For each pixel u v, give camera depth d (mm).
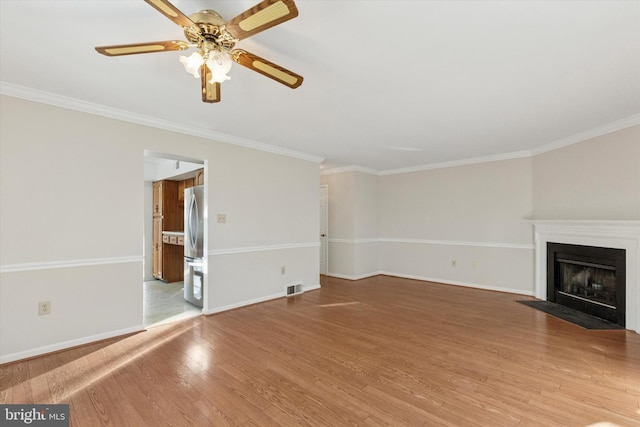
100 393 2092
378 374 2350
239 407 1945
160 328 3328
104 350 2766
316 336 3104
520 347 2832
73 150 2848
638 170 3209
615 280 3430
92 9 1585
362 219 6113
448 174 5562
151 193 6266
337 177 6199
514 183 4812
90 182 2938
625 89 2559
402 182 6207
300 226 4918
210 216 3809
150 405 1961
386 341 2980
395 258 6305
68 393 2092
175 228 5922
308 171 5059
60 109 2779
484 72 2275
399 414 1877
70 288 2818
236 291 4062
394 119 3307
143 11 1612
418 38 1850
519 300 4422
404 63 2148
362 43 1905
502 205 4938
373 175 6395
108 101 2842
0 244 2498
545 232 4359
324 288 5215
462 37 1839
